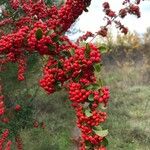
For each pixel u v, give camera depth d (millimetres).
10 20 4914
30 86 12883
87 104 3504
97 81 3568
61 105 17062
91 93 3496
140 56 27078
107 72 24547
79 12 4301
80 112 3494
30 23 4309
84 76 3555
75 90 3506
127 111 17484
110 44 26938
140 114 17516
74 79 3572
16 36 3762
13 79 11047
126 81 22859
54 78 3674
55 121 15469
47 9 4691
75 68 3535
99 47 3623
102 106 3516
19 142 9711
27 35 3756
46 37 3672
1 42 3799
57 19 4207
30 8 4797
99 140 3455
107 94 3520
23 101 10641
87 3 4289
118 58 26641
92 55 3516
